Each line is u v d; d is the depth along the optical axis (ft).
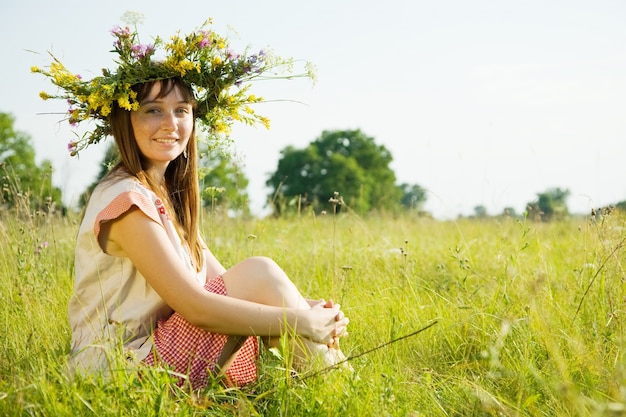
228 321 8.77
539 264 14.19
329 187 177.06
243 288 9.29
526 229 13.21
